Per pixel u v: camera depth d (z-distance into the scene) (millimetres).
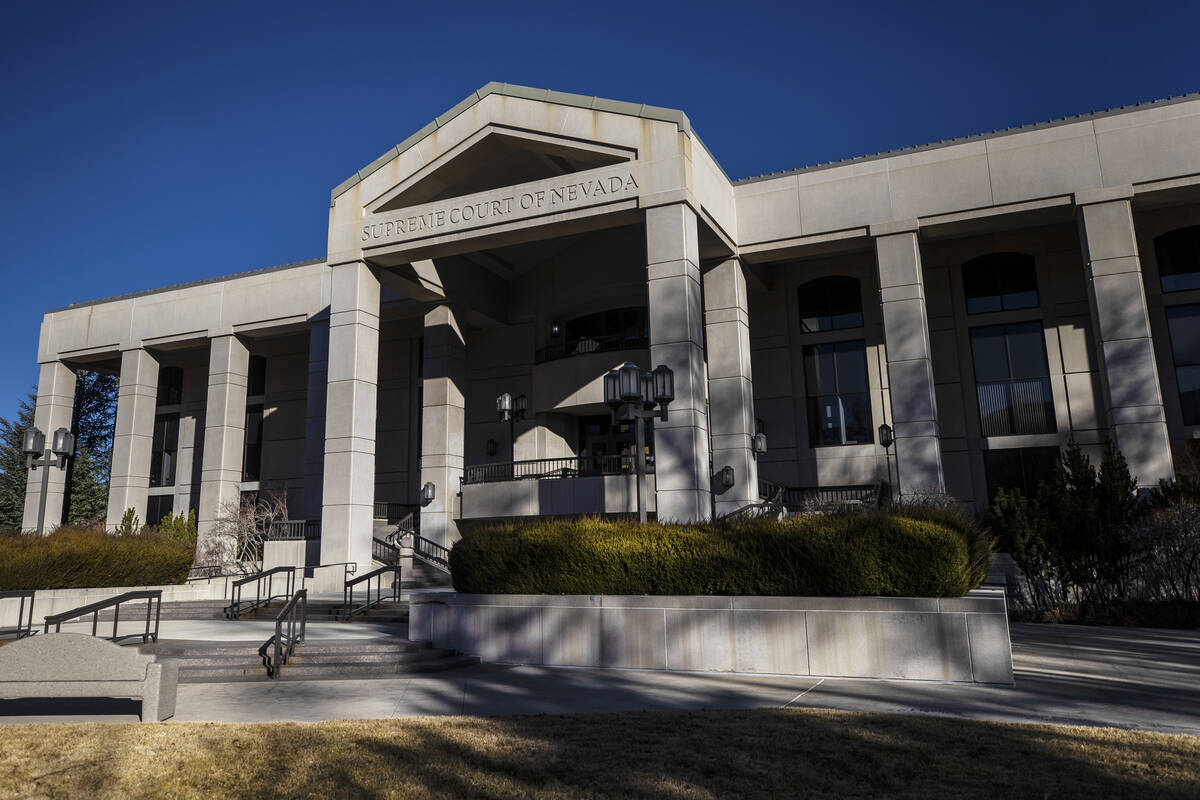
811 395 26969
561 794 5836
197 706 9023
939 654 10594
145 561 20984
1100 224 20672
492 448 30016
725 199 23500
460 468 28125
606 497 24734
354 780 6145
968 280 25875
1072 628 16156
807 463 26438
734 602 11562
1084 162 21031
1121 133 20844
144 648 11758
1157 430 19469
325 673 11219
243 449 34531
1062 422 24062
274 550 25594
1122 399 19859
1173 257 23797
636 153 21188
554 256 29953
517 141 22859
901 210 22375
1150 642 13953
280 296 31453
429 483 27125
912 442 21094
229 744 7059
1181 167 20188
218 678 10875
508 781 6113
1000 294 25469
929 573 10953
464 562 13375
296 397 35469
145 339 33531
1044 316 24750
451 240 22984
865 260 26609
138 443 33062
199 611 17641
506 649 12539
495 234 22469
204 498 31094
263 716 8477
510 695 9711
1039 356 24828
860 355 26656
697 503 19219
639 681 10734
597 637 12094
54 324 35594
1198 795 5605
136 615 17594
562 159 23844
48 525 33844
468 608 12891
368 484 23688
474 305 29156
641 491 14156
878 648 10859
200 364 38312
